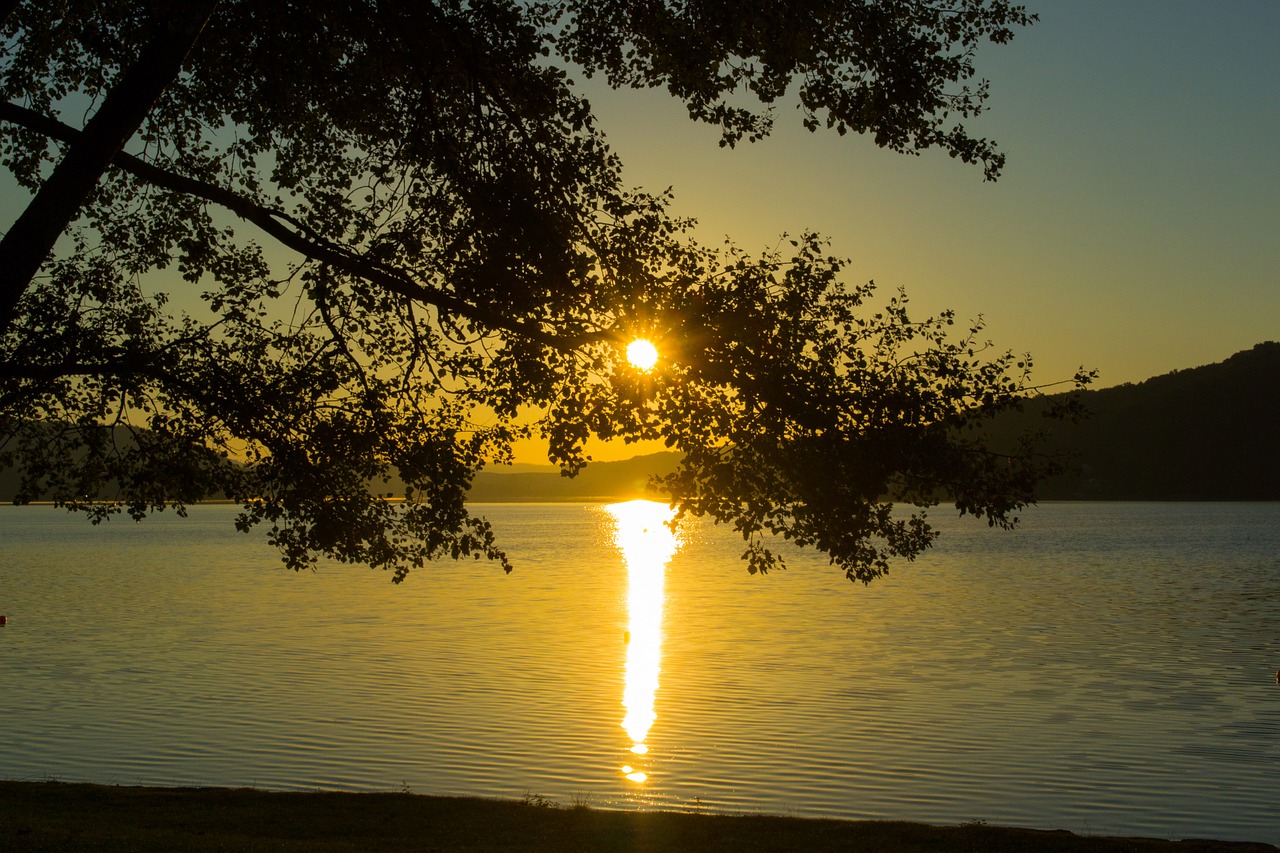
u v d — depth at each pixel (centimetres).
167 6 955
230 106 1239
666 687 2688
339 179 1291
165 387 1153
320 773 1803
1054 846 1166
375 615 4669
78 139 935
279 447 1147
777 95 1175
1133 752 1969
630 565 8900
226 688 2664
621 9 1197
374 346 1205
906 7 1161
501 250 1093
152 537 15975
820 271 1105
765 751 1970
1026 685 2739
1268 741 2056
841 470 1050
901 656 3316
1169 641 3719
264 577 7281
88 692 2609
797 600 5469
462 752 1950
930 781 1767
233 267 1263
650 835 1215
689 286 1101
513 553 11131
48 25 1184
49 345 1077
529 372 1113
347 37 1138
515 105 1150
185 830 1212
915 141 1188
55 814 1284
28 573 7881
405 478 1180
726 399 1091
